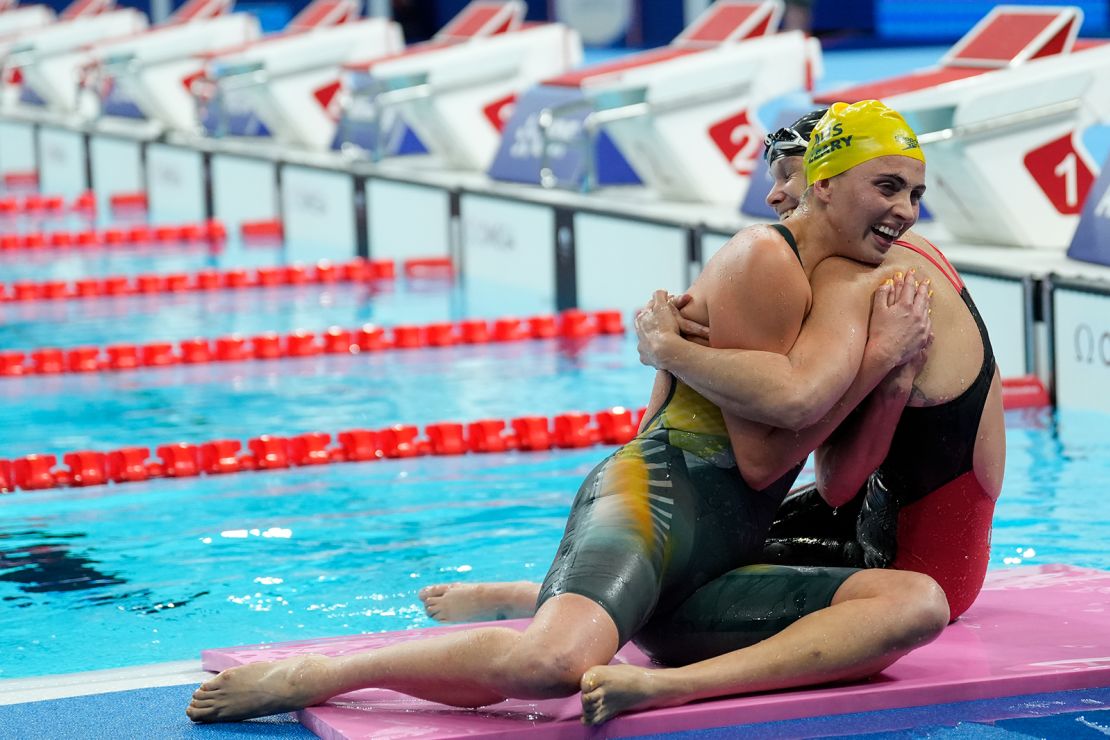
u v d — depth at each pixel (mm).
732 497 10578
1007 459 18312
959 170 24547
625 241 29625
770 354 10258
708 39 33062
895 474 11188
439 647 10047
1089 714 10039
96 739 10094
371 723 9938
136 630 13234
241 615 13578
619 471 10570
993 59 25641
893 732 9828
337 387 24000
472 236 34906
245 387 24219
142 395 23734
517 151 34938
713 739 9742
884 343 10414
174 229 42125
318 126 44344
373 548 15570
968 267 22781
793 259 10422
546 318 28047
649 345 10664
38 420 22031
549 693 9750
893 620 10109
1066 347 21000
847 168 10367
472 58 37219
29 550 15836
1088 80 24406
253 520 16812
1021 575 13055
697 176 30797
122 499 17906
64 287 33438
